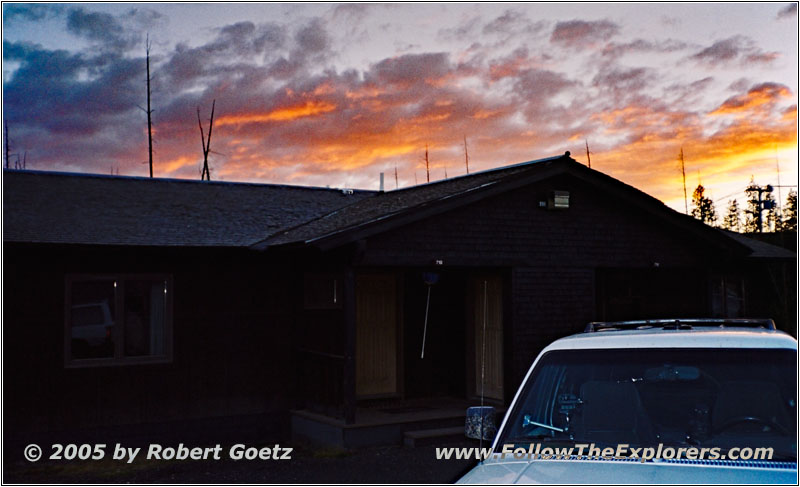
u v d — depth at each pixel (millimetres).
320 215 15633
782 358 4582
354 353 12344
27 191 14680
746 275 18297
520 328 13500
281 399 13891
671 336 4914
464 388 15430
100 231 12758
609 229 14438
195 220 14375
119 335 12758
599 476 3926
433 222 12805
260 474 10906
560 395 4965
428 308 15430
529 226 13664
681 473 3912
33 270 12180
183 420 13117
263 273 13883
